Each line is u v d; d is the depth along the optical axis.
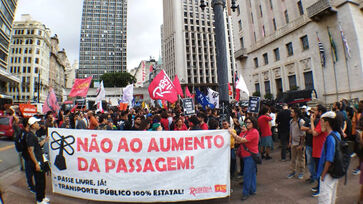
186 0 67.81
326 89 17.73
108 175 3.87
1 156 8.24
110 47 128.50
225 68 6.16
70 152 4.07
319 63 18.34
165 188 3.79
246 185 4.06
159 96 7.14
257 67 27.47
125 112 7.96
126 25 134.12
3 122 12.22
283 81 22.78
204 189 3.83
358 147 3.64
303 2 20.03
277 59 24.03
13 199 4.24
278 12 23.45
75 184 3.99
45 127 6.45
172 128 7.44
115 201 3.83
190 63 65.50
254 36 28.31
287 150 8.18
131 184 3.80
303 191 4.34
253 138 4.11
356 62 15.43
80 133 4.06
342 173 2.89
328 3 16.42
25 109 8.96
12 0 41.81
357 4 16.12
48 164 4.12
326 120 3.16
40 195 3.91
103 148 3.94
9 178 5.69
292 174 5.25
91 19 127.00
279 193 4.28
